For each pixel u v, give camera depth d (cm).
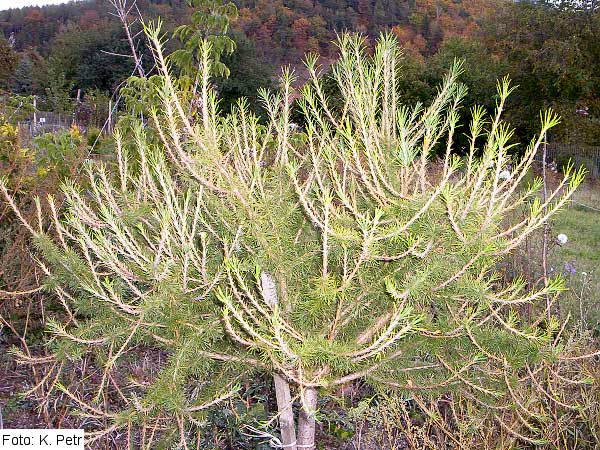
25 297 404
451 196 173
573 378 304
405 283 181
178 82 438
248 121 277
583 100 2027
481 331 212
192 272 212
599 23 1944
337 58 253
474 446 299
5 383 395
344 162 219
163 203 231
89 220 222
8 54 2781
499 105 200
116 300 193
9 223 440
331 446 342
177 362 191
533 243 472
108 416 209
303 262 212
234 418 317
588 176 1564
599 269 634
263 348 179
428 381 227
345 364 183
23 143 512
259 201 213
